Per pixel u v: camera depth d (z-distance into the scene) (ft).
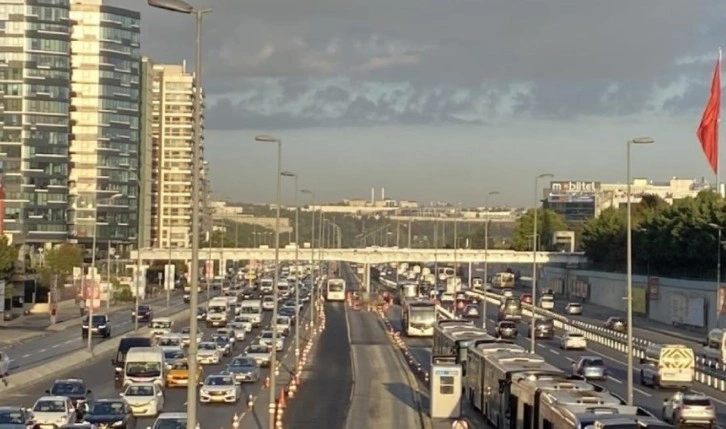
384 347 451.12
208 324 548.31
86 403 230.48
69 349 432.25
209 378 276.62
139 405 240.53
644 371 331.98
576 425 149.38
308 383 324.39
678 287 591.37
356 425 237.66
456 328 337.93
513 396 210.79
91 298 426.51
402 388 314.55
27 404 264.31
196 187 151.84
